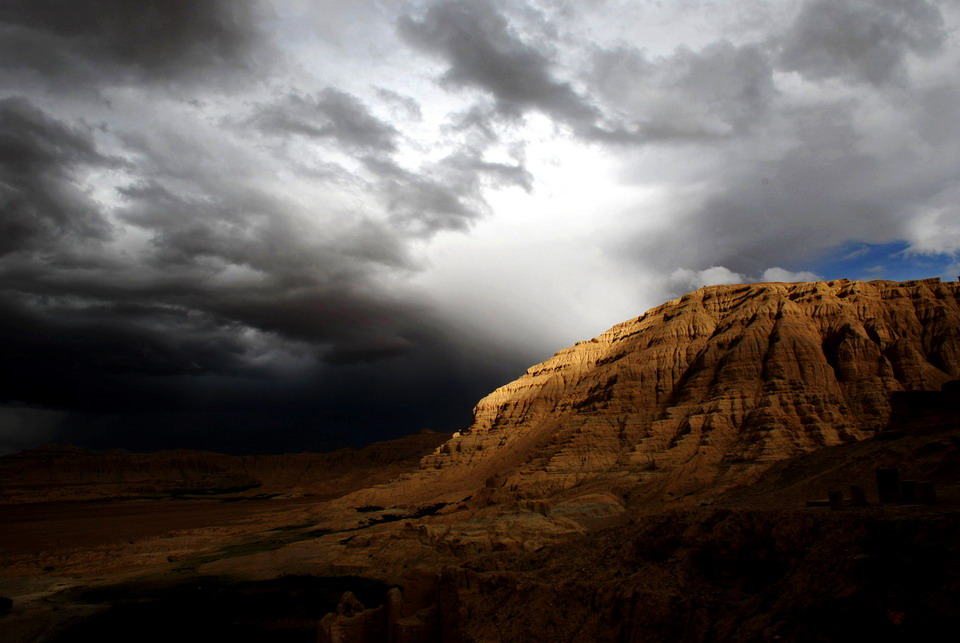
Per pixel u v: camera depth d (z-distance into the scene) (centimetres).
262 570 6512
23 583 6481
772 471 5672
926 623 1652
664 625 2291
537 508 6656
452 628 2817
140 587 6088
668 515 2992
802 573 2119
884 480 2659
